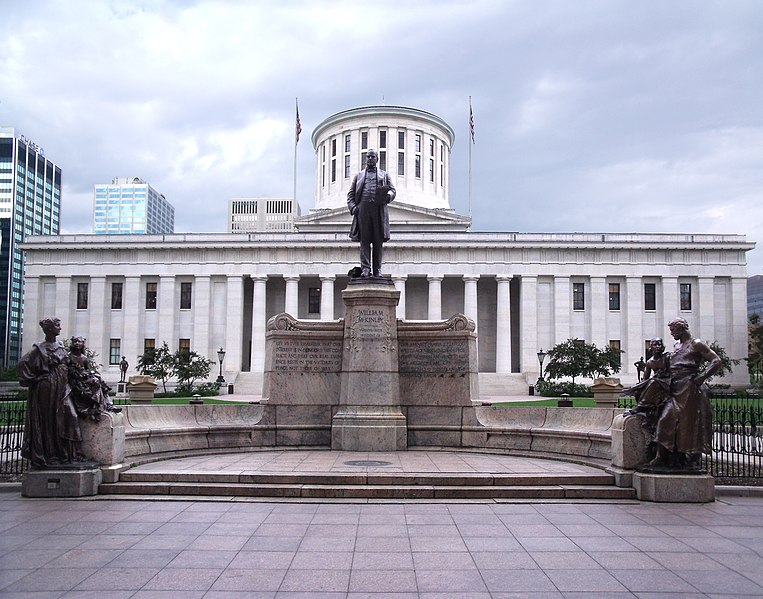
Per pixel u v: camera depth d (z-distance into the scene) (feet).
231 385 221.46
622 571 27.66
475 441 58.80
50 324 43.55
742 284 256.11
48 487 41.47
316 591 25.22
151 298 264.31
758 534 33.50
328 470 45.47
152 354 221.66
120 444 44.83
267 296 276.00
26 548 30.58
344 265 257.14
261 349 255.29
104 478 43.01
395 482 42.91
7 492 43.45
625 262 256.73
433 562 28.66
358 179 62.28
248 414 63.10
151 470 45.14
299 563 28.45
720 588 25.77
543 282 258.37
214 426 58.13
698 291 256.52
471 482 42.96
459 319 61.00
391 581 26.32
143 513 37.40
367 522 35.50
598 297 255.70
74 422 42.65
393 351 59.31
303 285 276.00
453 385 60.34
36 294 262.88
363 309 59.21
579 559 29.22
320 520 35.91
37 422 42.32
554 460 52.42
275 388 60.95
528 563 28.60
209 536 32.60
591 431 53.47
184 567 27.91
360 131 330.13
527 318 254.06
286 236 264.31
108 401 45.47
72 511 37.86
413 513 37.68
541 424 60.44
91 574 27.04
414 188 328.29
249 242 256.73
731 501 41.45
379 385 58.44
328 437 60.49
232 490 41.81
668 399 42.32
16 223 496.64
